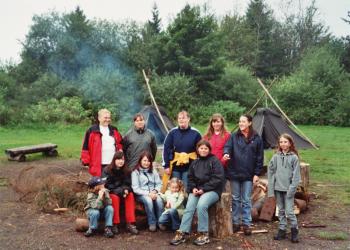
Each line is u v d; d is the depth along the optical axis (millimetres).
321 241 5801
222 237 5871
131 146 6770
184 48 33281
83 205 7023
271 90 32688
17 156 13172
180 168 6355
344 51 40094
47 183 7723
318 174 11211
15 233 6047
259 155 6074
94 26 36750
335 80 31828
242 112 30250
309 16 54312
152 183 6402
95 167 6586
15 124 25391
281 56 52875
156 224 6254
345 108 29453
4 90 29562
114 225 6027
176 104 29234
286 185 5766
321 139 20734
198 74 32625
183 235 5664
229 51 48781
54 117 26172
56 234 5992
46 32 36438
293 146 5844
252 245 5594
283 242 5734
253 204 7055
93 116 28016
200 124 28719
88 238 5832
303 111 30703
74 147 16766
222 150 6227
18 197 8227
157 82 29922
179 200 6137
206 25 33344
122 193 6059
